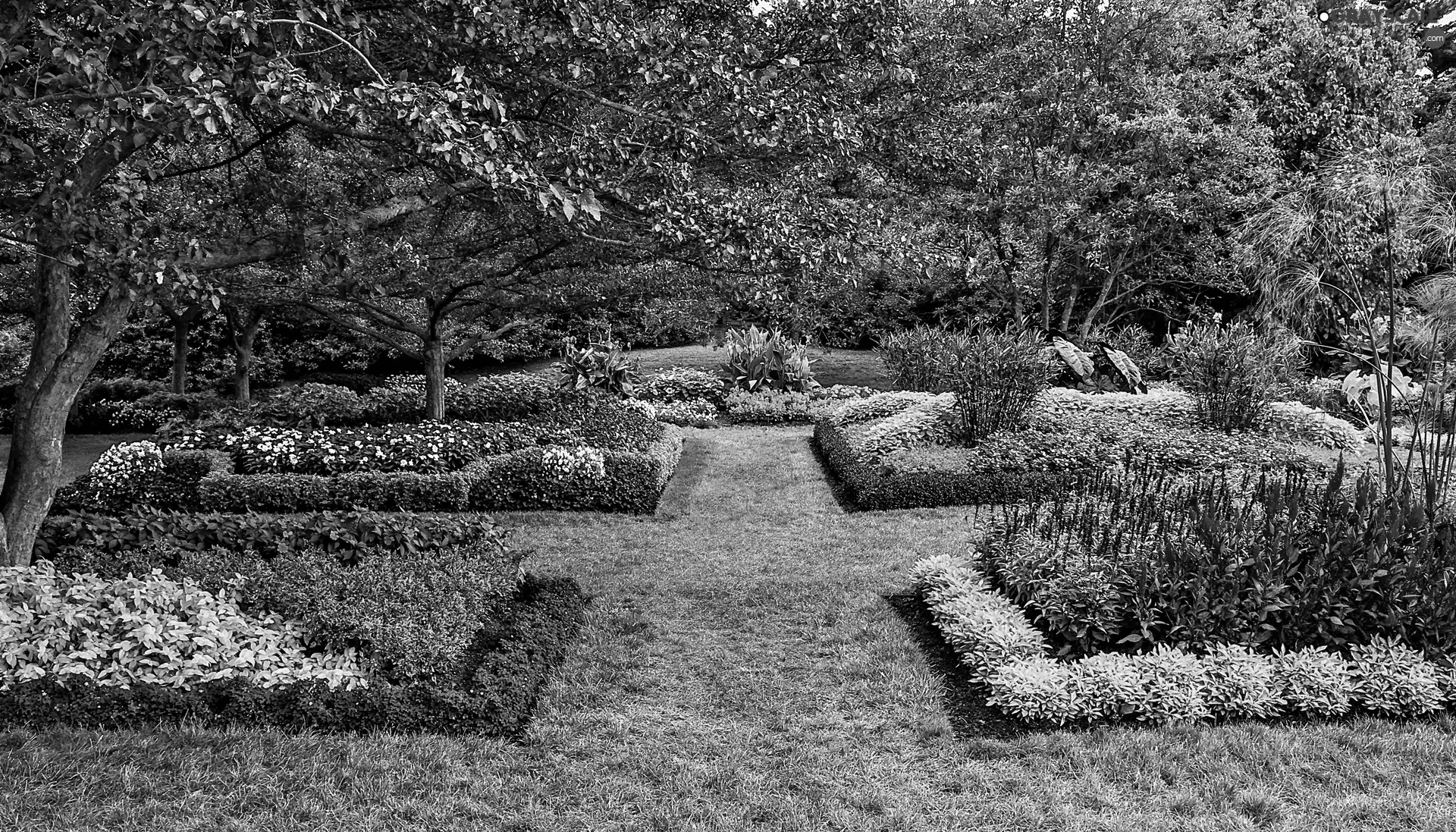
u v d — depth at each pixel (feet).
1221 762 14.42
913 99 28.84
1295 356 49.83
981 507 31.76
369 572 20.26
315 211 22.25
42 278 19.06
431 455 37.04
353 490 32.19
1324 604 17.07
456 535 23.18
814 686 17.65
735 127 18.45
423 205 28.84
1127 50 63.16
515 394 48.03
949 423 39.83
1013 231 64.39
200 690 15.28
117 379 67.26
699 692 17.47
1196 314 75.51
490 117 16.51
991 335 40.32
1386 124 65.41
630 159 18.37
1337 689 15.99
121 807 12.66
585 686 17.43
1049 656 17.84
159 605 17.40
